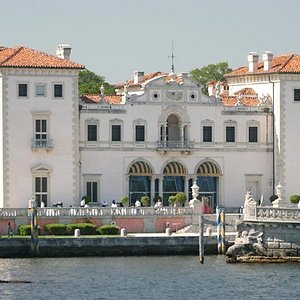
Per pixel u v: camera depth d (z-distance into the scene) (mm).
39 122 199750
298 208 168750
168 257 177000
